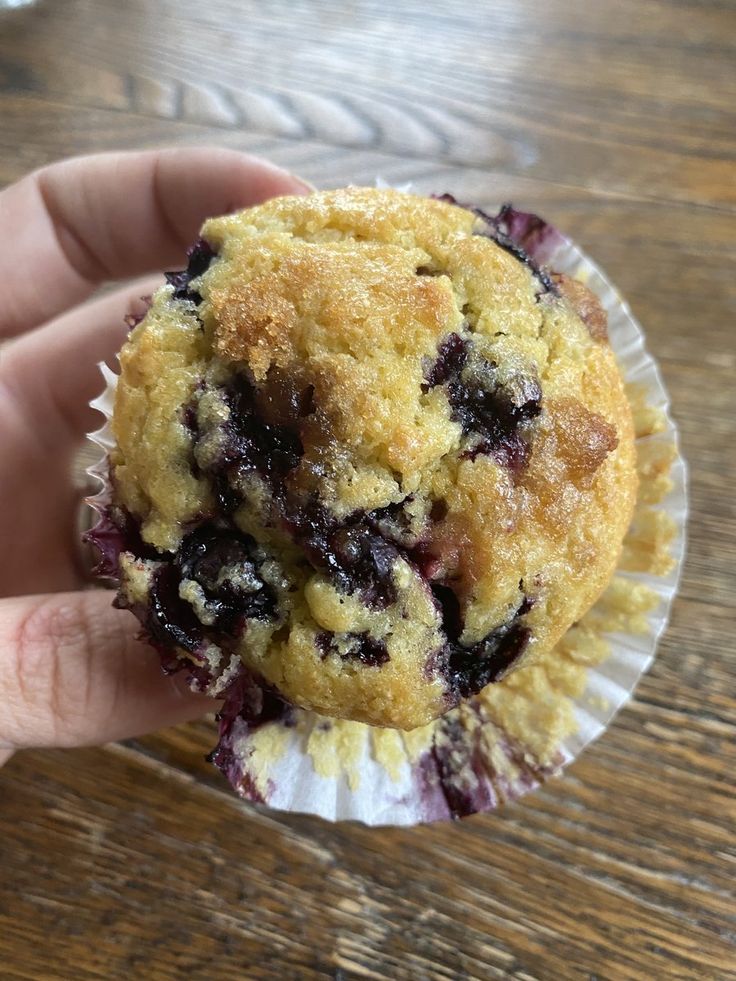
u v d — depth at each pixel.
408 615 0.09
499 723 0.12
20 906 0.12
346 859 0.13
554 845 0.13
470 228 0.10
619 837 0.13
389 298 0.09
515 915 0.12
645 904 0.12
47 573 0.14
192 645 0.09
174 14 0.19
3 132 0.17
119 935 0.12
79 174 0.14
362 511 0.09
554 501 0.09
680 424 0.15
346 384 0.09
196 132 0.17
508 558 0.09
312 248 0.09
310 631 0.09
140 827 0.13
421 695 0.09
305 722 0.11
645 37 0.18
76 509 0.14
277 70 0.18
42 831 0.13
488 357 0.09
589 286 0.13
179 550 0.09
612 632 0.12
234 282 0.09
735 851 0.12
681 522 0.12
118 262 0.15
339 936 0.12
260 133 0.17
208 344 0.09
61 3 0.19
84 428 0.14
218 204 0.14
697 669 0.13
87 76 0.18
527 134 0.17
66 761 0.13
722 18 0.18
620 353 0.13
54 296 0.15
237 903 0.12
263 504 0.09
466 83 0.18
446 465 0.09
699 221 0.16
